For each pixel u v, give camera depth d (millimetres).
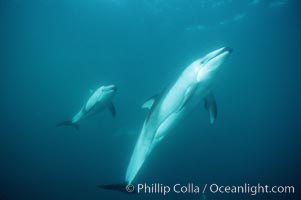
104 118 32812
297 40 38906
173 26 34156
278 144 52312
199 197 21312
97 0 28156
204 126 38250
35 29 35688
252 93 63156
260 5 28359
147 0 28156
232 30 35344
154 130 4352
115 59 44812
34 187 25062
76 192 23859
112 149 30266
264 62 48750
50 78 52250
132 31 35906
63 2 28484
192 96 4121
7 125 46625
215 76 4125
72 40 39469
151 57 43969
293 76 57312
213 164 32156
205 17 31547
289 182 25641
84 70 48375
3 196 19828
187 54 42594
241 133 55219
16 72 52469
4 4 28531
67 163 30656
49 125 37812
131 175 4605
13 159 32875
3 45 41844
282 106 75438
